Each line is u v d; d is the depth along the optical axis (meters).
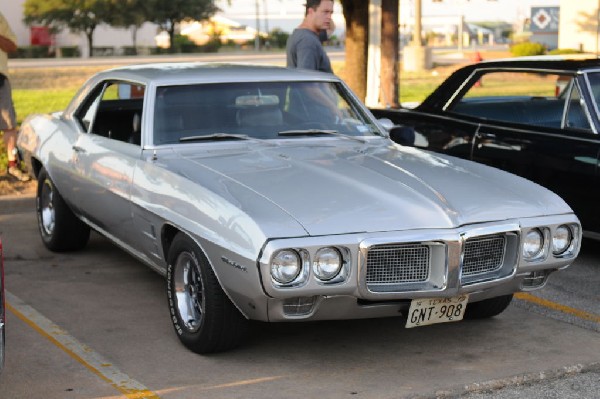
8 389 4.97
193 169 5.79
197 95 6.53
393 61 15.01
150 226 5.91
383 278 5.04
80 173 7.02
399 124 9.24
